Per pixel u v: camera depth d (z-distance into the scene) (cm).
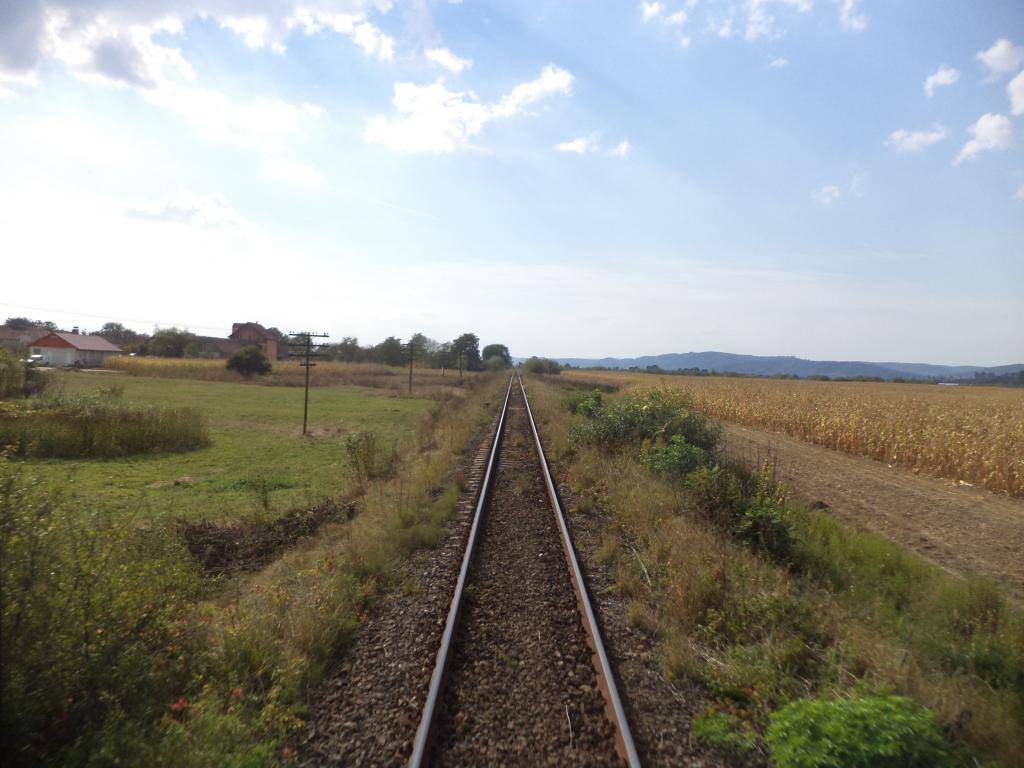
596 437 1780
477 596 699
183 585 652
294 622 581
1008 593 807
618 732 437
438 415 2936
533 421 2605
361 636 606
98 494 1377
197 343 9444
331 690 504
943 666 553
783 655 542
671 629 604
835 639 580
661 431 1669
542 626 618
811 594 697
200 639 549
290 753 419
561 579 754
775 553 848
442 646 548
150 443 2058
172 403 3506
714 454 1587
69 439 1881
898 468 1895
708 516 969
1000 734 431
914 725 401
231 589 784
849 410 2756
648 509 1028
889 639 588
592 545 903
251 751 412
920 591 747
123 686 448
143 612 501
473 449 1906
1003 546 1041
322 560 810
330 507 1196
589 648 571
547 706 475
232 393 4322
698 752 427
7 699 384
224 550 948
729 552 797
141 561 581
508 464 1627
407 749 420
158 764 384
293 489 1528
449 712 466
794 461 1939
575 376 9762
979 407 3188
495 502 1186
